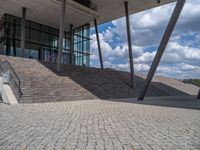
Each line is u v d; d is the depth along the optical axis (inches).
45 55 1208.2
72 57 1289.4
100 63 1245.1
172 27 661.3
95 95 752.3
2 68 665.6
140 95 706.2
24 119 292.0
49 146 171.5
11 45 1051.9
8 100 510.0
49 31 1247.5
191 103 595.8
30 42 1138.7
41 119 292.7
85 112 370.6
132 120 293.3
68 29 1328.7
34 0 918.4
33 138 195.3
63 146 171.6
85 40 1341.0
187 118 315.6
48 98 602.9
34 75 717.3
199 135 211.5
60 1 928.3
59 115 331.6
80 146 172.1
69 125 253.8
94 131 224.4
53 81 725.3
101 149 165.0
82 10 1047.0
